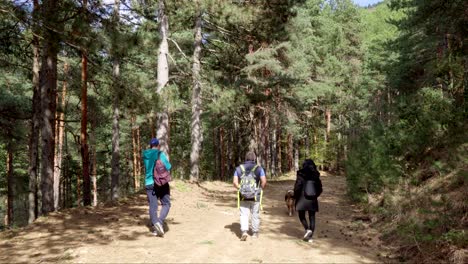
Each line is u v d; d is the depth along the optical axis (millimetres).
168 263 6078
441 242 6543
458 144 8414
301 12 25906
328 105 40000
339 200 15172
